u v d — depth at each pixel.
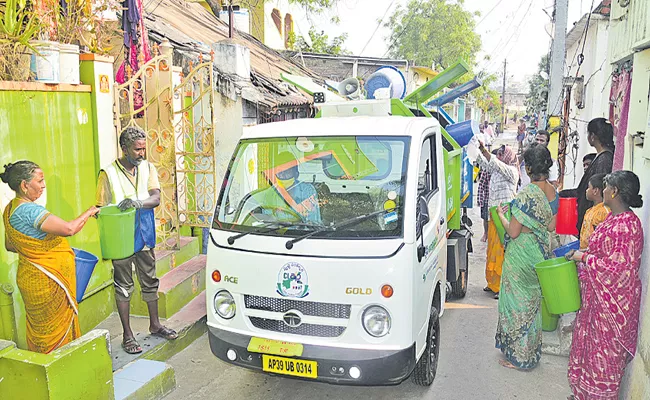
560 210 5.27
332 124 4.21
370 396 4.23
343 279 3.48
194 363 4.81
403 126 4.09
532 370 4.71
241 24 16.48
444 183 4.95
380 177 3.82
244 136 4.25
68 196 4.75
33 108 4.31
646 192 3.88
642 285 3.63
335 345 3.51
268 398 4.21
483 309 6.30
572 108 13.84
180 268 6.05
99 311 5.20
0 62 4.12
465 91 7.27
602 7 10.05
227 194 4.09
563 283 3.98
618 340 3.56
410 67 19.91
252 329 3.73
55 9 4.75
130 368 4.15
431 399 4.18
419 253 3.67
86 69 5.02
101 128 5.14
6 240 3.57
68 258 3.65
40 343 3.63
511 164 8.81
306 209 3.80
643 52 4.55
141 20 6.57
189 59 7.07
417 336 3.67
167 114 6.14
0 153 4.00
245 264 3.71
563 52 11.00
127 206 4.18
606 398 3.67
